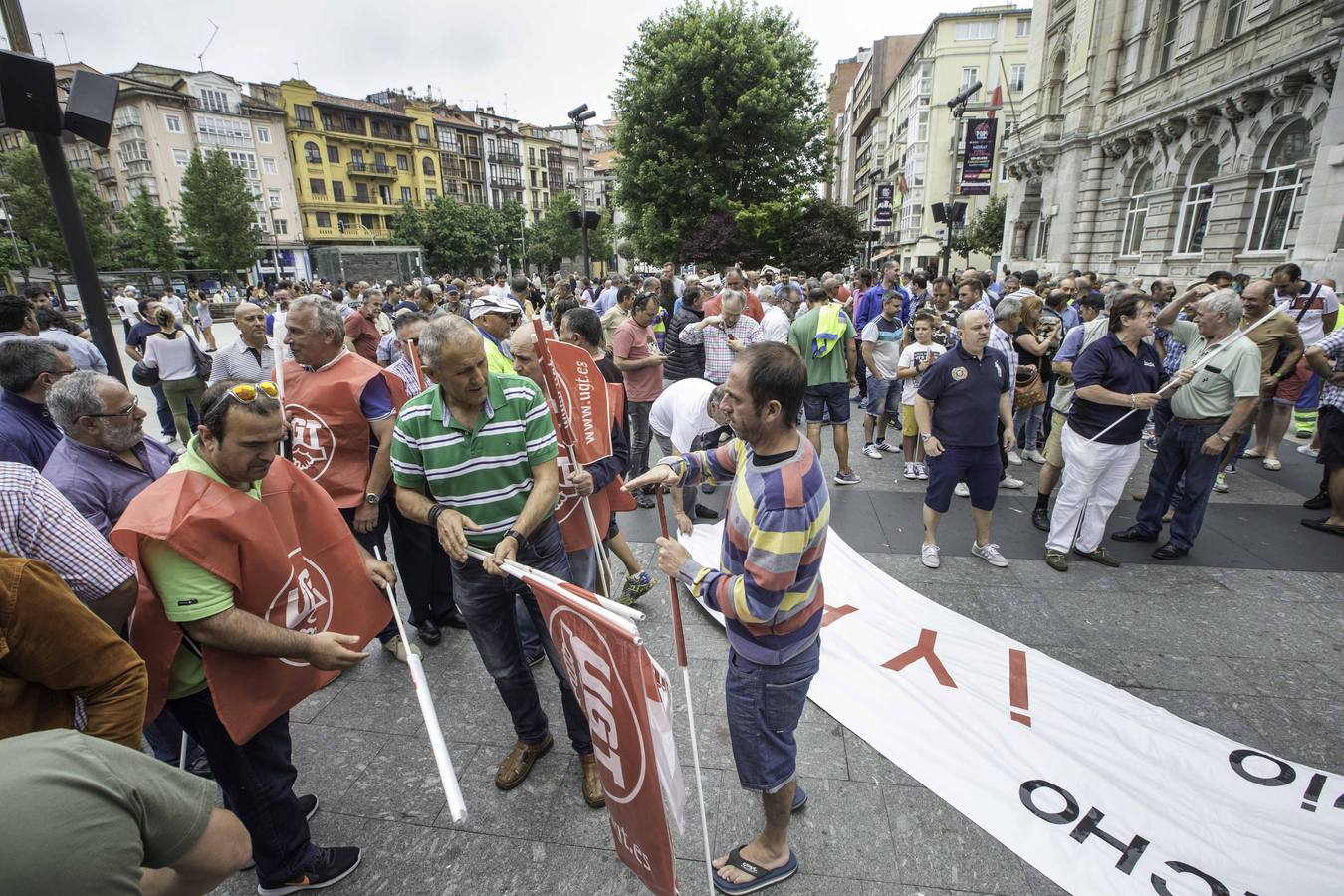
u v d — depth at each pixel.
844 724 2.79
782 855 2.10
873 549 4.55
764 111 24.97
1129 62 18.75
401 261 41.53
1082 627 3.52
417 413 2.22
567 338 4.19
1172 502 5.12
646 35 26.94
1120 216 19.34
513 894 2.07
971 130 16.02
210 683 1.73
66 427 2.04
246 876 2.20
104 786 0.96
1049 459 4.71
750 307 8.64
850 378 5.76
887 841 2.23
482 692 3.11
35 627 1.24
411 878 2.14
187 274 36.53
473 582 2.32
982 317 3.83
